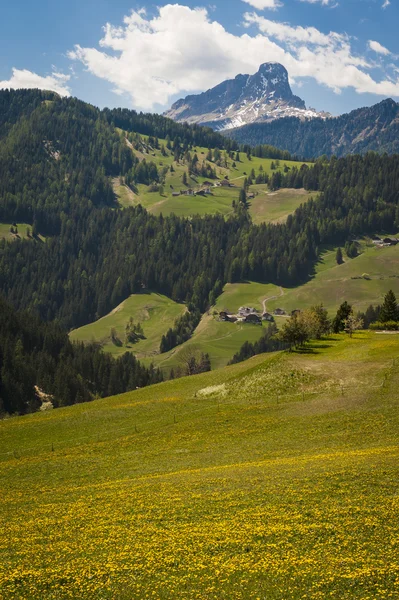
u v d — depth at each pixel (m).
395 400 69.06
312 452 54.19
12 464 65.00
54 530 37.03
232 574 27.09
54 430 79.94
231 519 34.94
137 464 59.06
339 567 26.64
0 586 27.98
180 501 40.31
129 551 31.05
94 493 47.47
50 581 28.09
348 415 66.44
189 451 62.06
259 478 44.34
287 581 25.89
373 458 46.56
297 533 31.38
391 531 30.34
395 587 24.38
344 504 35.50
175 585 26.67
